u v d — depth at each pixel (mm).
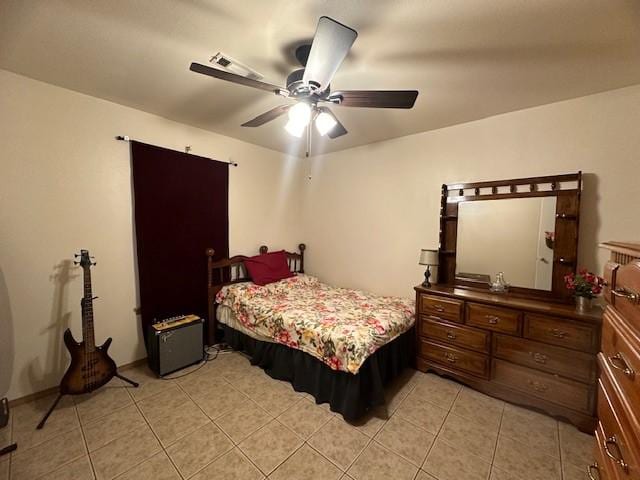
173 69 1835
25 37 1521
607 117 2006
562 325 1832
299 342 2184
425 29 1396
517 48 1543
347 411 1850
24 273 1977
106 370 2057
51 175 2061
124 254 2441
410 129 2805
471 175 2592
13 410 1909
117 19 1384
